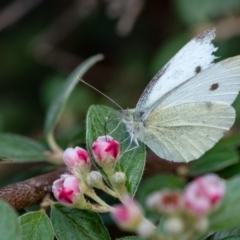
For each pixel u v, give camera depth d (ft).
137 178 1.51
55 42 2.01
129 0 1.92
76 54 2.03
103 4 1.98
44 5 2.02
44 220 1.49
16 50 2.01
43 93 1.95
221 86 1.60
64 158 1.50
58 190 1.48
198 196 1.39
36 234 1.49
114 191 1.49
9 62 2.01
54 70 2.01
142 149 1.53
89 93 1.95
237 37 1.85
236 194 1.42
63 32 2.01
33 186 1.53
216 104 1.60
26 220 1.49
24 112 1.98
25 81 2.01
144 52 1.98
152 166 1.64
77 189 1.48
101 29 2.02
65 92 1.66
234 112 1.60
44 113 1.98
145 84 1.95
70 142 1.66
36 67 2.01
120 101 1.94
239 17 1.84
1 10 2.02
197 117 1.60
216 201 1.39
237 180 1.42
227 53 1.85
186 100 1.60
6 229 1.42
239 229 1.49
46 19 2.02
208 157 1.63
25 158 1.62
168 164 1.64
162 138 1.61
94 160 1.50
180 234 1.41
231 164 1.64
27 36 2.01
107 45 2.02
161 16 1.98
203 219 1.40
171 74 1.60
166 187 1.63
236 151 1.65
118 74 1.98
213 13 1.84
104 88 1.98
